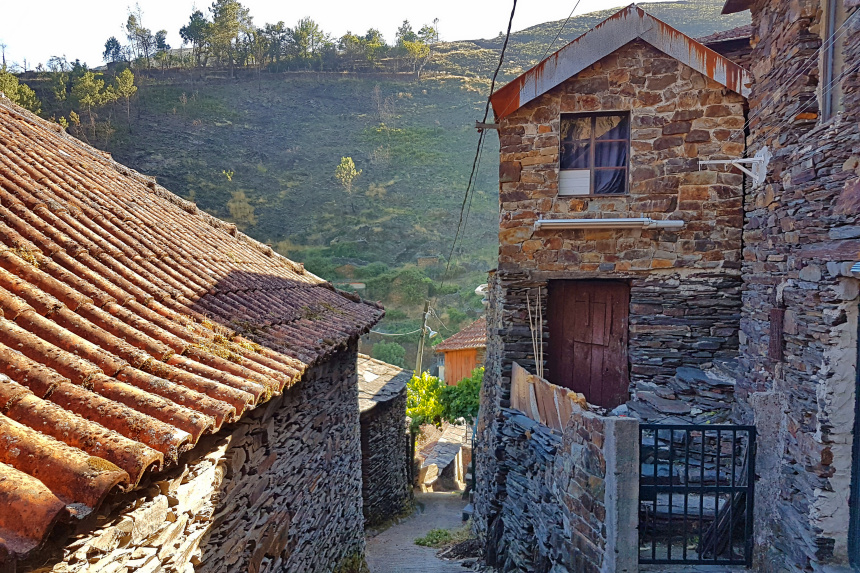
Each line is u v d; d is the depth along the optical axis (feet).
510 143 22.84
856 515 11.87
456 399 45.57
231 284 17.95
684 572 14.01
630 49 22.09
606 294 23.76
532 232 22.88
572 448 16.11
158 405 8.16
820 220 13.38
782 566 13.20
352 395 25.44
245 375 11.15
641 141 22.24
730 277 22.07
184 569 10.45
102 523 7.72
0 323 8.28
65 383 7.63
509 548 21.99
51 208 13.82
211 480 11.50
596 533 14.46
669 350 22.54
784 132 16.26
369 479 36.65
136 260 14.69
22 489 5.57
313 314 20.26
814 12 15.23
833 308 12.21
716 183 21.94
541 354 23.16
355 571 24.36
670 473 14.05
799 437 13.20
